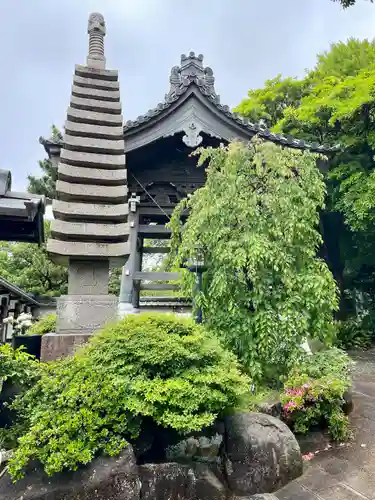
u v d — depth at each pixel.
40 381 2.90
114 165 4.52
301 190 4.44
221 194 4.52
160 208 7.70
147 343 3.00
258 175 4.59
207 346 3.24
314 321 4.43
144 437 3.29
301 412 4.20
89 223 4.15
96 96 4.96
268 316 4.14
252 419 3.65
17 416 3.12
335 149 7.67
